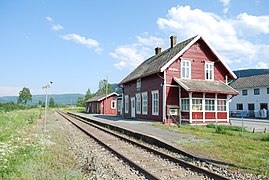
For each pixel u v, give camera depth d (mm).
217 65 27703
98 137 15375
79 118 36469
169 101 24703
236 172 7309
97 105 59594
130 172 7520
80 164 8320
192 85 24000
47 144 11609
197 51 26625
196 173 7344
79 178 6586
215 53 26891
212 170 7648
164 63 25172
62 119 34250
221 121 25047
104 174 7242
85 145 12406
